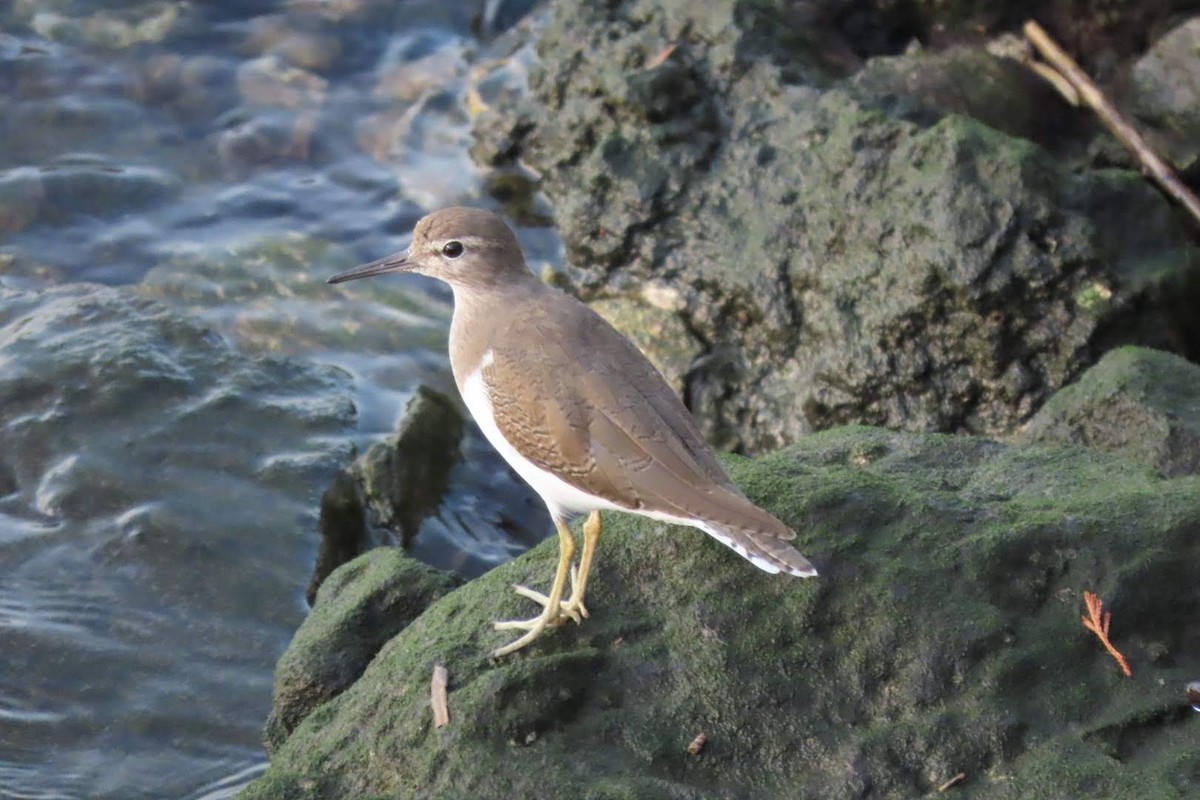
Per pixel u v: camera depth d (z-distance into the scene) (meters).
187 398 14.06
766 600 8.73
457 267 10.32
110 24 19.20
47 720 11.10
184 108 18.34
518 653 8.79
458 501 13.81
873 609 8.59
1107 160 15.88
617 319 14.78
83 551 12.55
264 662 11.79
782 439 13.86
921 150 13.50
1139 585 8.65
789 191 14.31
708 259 14.45
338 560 12.90
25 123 17.95
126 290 15.42
